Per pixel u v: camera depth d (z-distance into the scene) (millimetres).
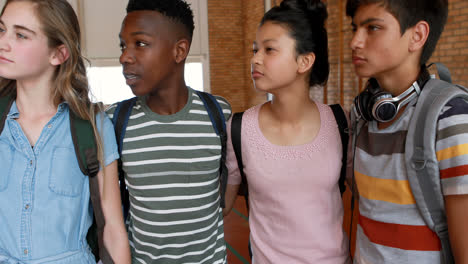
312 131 1044
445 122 686
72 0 7449
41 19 843
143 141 1061
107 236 996
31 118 910
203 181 1126
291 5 977
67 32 895
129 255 1019
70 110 932
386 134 808
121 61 983
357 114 890
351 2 797
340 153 1050
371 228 855
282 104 1025
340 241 1058
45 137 888
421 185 730
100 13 7859
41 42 853
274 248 1059
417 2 730
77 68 958
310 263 1024
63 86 906
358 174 894
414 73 785
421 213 749
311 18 986
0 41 825
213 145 1116
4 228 873
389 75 800
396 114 787
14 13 824
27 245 867
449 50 4590
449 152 675
